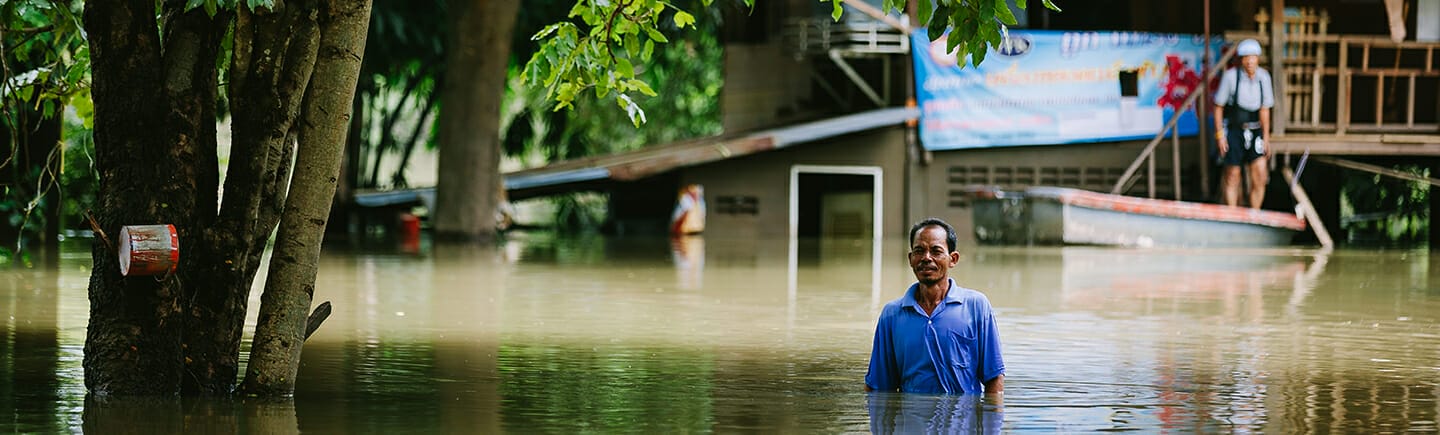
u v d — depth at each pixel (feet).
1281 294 41.57
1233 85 76.13
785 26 86.17
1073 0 88.94
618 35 25.90
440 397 21.43
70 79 26.12
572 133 110.01
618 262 56.95
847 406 20.67
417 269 51.08
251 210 20.79
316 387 22.18
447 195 77.77
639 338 29.37
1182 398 21.86
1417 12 77.77
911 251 21.40
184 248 20.45
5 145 56.39
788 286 43.98
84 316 31.65
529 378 23.53
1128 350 27.81
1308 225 82.28
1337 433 19.10
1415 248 73.15
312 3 20.65
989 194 75.56
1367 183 92.27
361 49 20.22
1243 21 82.53
